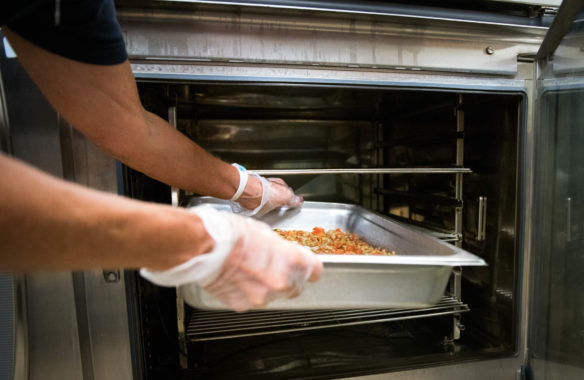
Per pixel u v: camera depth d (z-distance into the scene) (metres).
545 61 0.82
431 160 1.19
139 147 0.62
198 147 0.75
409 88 0.81
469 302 1.12
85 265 0.28
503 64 0.85
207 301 0.54
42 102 0.69
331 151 1.46
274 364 0.93
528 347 0.92
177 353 0.99
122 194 0.72
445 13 0.81
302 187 1.45
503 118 0.95
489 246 1.01
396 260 0.58
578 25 0.69
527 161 0.89
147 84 0.74
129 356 0.75
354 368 0.86
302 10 0.71
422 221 1.26
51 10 0.46
